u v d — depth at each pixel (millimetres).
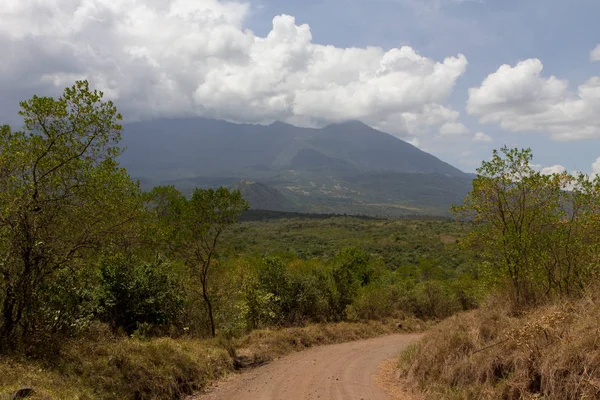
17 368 7453
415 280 48031
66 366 8336
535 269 12156
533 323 8008
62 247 9328
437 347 10227
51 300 9352
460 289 33938
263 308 20219
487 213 13648
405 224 170750
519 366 7555
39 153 9023
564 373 6672
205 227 15469
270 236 126750
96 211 9766
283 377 11719
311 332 19797
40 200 8844
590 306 8242
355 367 13344
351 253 36688
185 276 16312
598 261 10680
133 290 13688
